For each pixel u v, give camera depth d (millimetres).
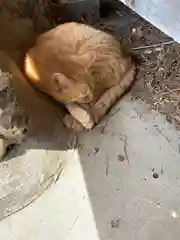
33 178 805
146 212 774
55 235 762
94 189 805
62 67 832
